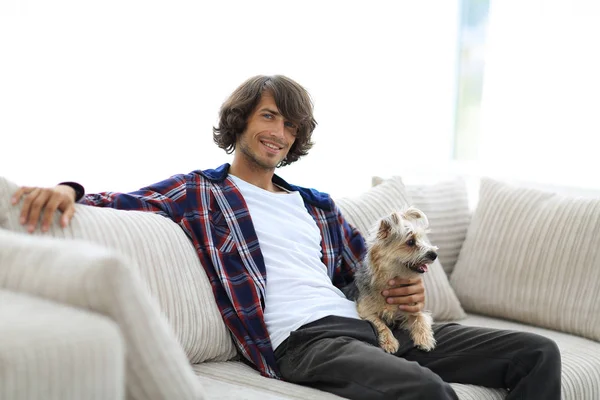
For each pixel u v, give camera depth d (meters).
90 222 1.73
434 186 2.87
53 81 2.79
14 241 1.20
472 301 2.68
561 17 3.44
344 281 2.31
